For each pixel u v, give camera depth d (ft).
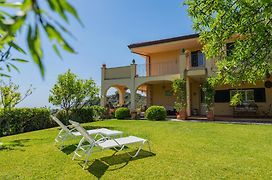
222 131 31.14
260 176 14.14
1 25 2.17
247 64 10.50
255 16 9.18
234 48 10.69
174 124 40.06
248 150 20.24
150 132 31.30
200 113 57.41
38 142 26.25
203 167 15.84
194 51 56.95
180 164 16.60
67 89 41.93
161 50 60.95
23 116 40.06
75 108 46.78
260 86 51.19
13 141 27.12
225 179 13.78
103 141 18.56
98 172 15.48
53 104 42.52
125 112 54.85
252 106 49.55
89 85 44.32
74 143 25.30
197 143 23.50
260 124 38.63
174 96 60.03
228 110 53.93
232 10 9.66
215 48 11.44
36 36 2.23
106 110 58.49
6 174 15.48
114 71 60.13
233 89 53.26
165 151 20.33
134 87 56.95
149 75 58.54
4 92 31.68
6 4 2.40
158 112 48.96
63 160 18.43
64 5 2.25
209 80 12.83
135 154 19.40
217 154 19.13
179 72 53.11
